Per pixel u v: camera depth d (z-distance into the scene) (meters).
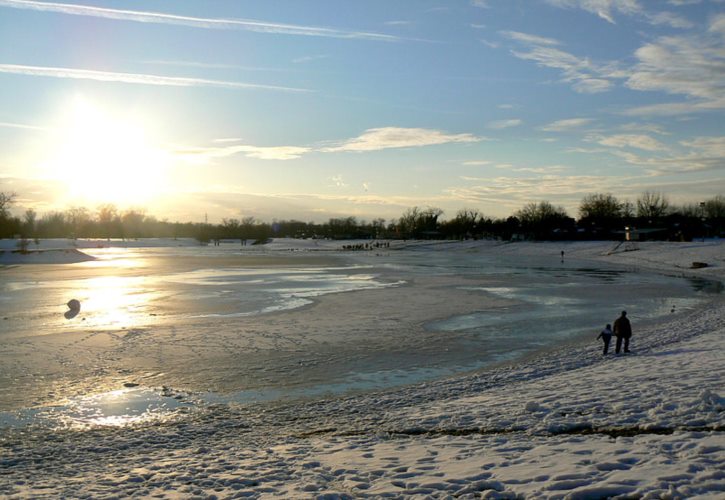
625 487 8.77
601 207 173.38
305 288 52.50
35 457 13.54
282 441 14.23
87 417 16.75
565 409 15.00
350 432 14.91
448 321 33.38
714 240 118.94
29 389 19.50
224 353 24.91
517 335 29.19
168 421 16.42
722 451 10.35
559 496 8.68
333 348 26.02
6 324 32.25
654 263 89.56
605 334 23.88
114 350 25.39
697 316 35.03
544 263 96.69
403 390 19.30
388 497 9.23
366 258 116.75
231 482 10.47
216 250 168.25
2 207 160.88
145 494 10.00
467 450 11.83
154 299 43.84
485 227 193.00
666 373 18.36
